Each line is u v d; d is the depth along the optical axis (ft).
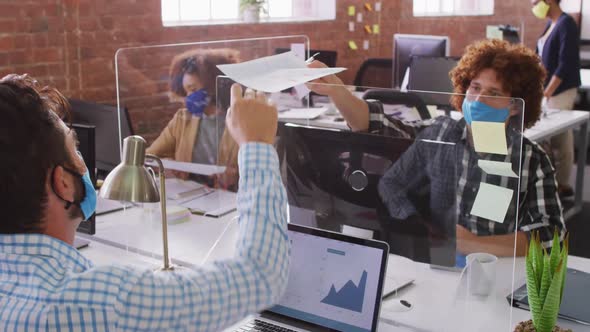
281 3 19.31
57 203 3.36
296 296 5.25
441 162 5.41
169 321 3.15
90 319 3.07
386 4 21.95
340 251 5.12
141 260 6.91
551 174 6.51
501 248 5.49
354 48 20.97
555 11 15.80
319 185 6.03
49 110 3.33
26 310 3.10
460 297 5.57
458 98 5.42
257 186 3.52
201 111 8.71
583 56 24.84
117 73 8.68
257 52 10.14
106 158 8.63
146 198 5.17
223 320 3.27
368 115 6.26
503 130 5.15
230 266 3.32
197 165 8.59
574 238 13.71
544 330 4.83
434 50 14.17
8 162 3.12
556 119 13.60
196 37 15.60
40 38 12.58
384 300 5.64
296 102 10.85
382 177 5.67
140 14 14.17
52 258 3.23
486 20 22.57
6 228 3.20
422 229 5.60
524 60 6.73
